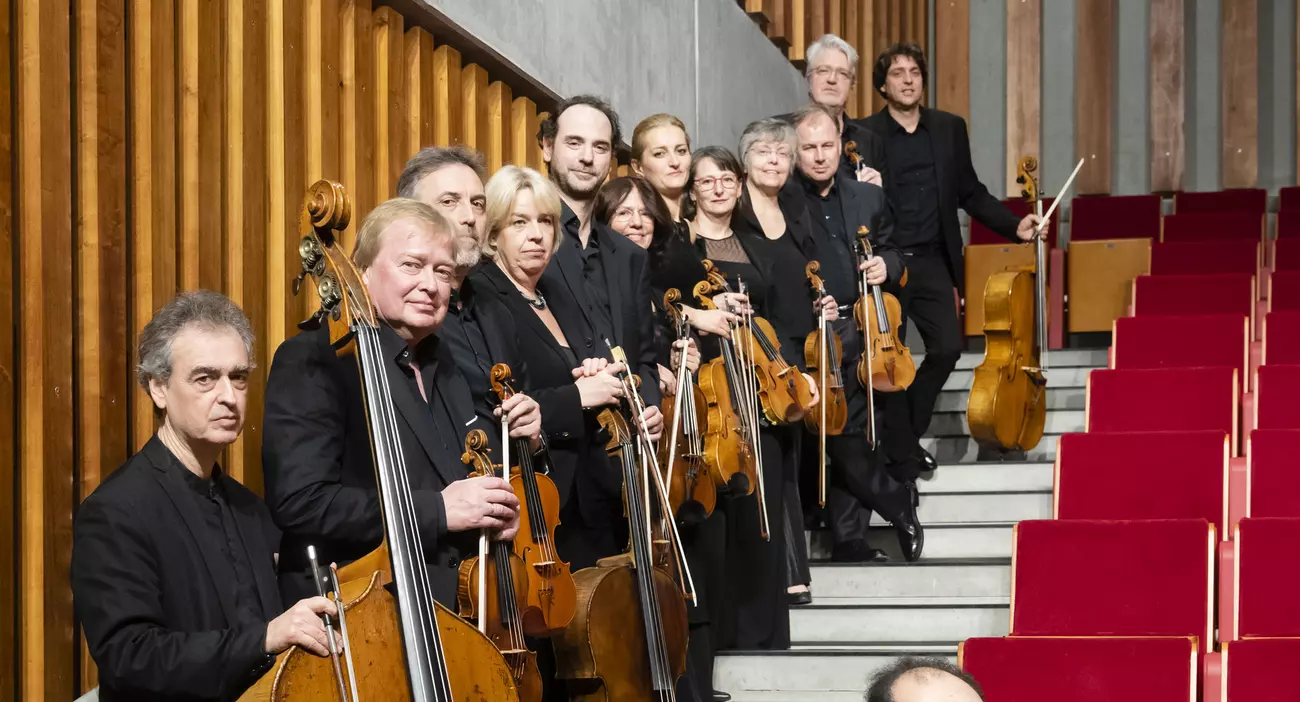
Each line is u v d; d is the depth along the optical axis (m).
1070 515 2.69
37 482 1.60
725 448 2.28
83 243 1.70
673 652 1.89
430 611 1.30
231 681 1.22
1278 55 5.64
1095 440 2.73
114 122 1.75
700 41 3.90
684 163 2.60
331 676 1.21
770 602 2.56
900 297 3.38
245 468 1.96
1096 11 5.75
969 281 4.39
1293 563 2.28
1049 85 5.86
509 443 1.67
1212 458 2.65
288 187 2.11
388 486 1.35
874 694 1.10
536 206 1.96
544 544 1.64
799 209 2.87
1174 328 3.37
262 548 1.41
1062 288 4.32
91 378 1.69
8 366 1.58
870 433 2.88
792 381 2.54
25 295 1.61
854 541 2.96
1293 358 3.30
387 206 1.52
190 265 1.88
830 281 2.90
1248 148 5.57
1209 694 2.05
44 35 1.64
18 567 1.59
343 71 2.28
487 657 1.33
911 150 3.60
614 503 2.01
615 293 2.16
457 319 1.80
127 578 1.28
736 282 2.65
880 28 5.51
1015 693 2.09
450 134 2.61
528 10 2.87
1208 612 2.29
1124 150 5.75
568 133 2.20
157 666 1.23
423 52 2.53
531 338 1.94
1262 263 4.36
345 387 1.48
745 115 4.27
